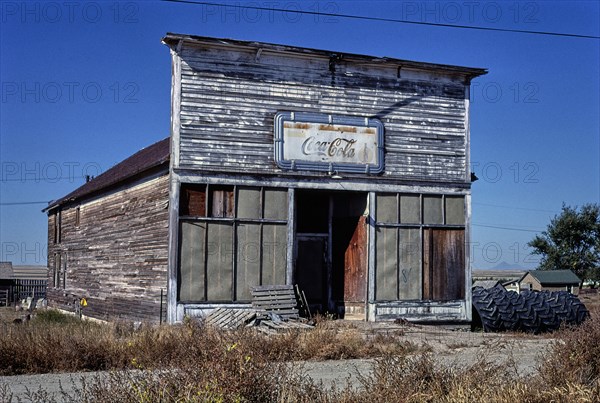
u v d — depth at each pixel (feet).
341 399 33.09
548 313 77.00
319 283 83.61
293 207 76.02
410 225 81.35
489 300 78.89
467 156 84.53
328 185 77.77
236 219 73.56
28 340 49.47
